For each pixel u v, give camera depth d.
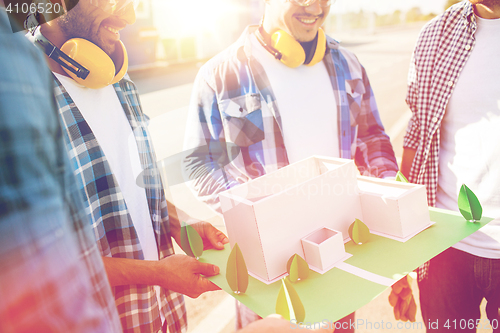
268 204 0.73
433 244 0.82
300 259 0.72
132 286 0.87
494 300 1.23
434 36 1.33
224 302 1.94
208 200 1.16
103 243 0.82
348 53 1.38
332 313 0.61
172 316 1.04
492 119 1.19
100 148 0.81
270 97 1.22
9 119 0.20
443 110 1.31
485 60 1.20
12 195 0.19
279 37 1.15
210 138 1.28
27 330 0.19
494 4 1.15
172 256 0.81
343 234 0.89
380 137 1.42
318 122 1.28
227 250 0.89
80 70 0.75
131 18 0.79
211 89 1.25
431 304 1.37
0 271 0.19
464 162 1.27
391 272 0.72
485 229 1.19
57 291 0.21
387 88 7.92
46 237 0.21
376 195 0.88
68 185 0.26
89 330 0.23
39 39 0.70
